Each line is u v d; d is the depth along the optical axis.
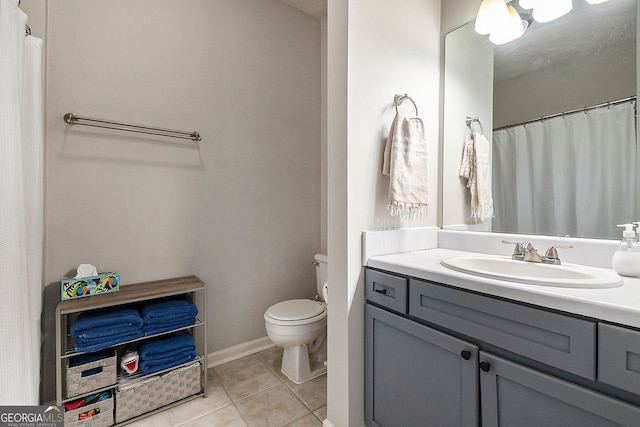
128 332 1.44
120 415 1.43
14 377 0.92
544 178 1.27
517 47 1.35
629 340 0.64
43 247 1.44
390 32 1.42
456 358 0.98
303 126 2.44
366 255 1.31
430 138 1.61
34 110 1.18
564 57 1.22
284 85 2.33
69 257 1.54
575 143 1.19
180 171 1.88
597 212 1.13
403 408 1.16
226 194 2.06
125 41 1.69
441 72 1.63
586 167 1.16
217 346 2.04
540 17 1.27
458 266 1.06
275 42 2.28
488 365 0.89
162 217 1.82
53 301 1.50
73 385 1.34
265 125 2.24
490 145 1.45
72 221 1.55
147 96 1.76
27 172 1.13
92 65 1.59
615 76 1.09
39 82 1.20
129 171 1.71
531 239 1.27
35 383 1.16
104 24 1.62
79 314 1.50
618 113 1.08
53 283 1.50
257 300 2.21
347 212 1.28
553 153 1.25
